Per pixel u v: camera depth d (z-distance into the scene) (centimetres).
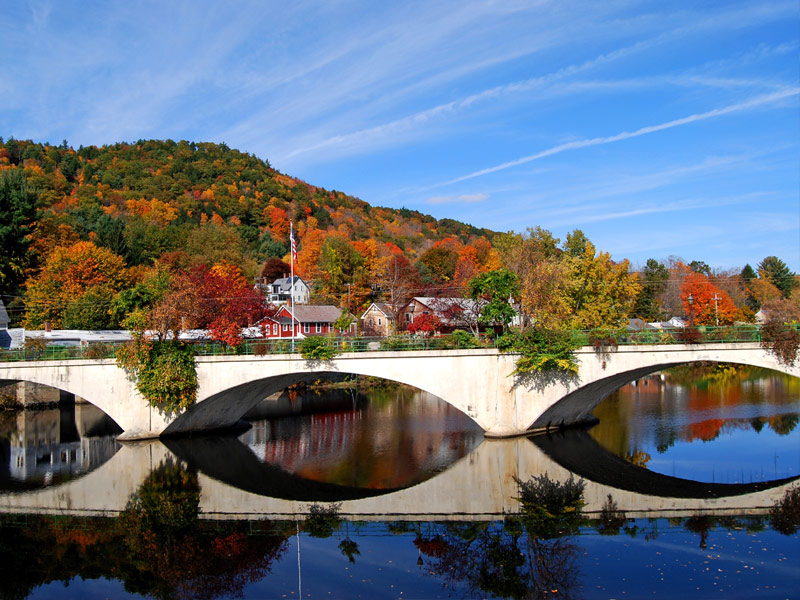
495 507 2886
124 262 8600
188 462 3875
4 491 3347
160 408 4359
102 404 4394
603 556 2198
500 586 1988
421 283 9394
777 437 4119
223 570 2219
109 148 19350
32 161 15825
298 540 2527
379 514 2856
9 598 2020
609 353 3738
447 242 15612
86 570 2256
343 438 4538
